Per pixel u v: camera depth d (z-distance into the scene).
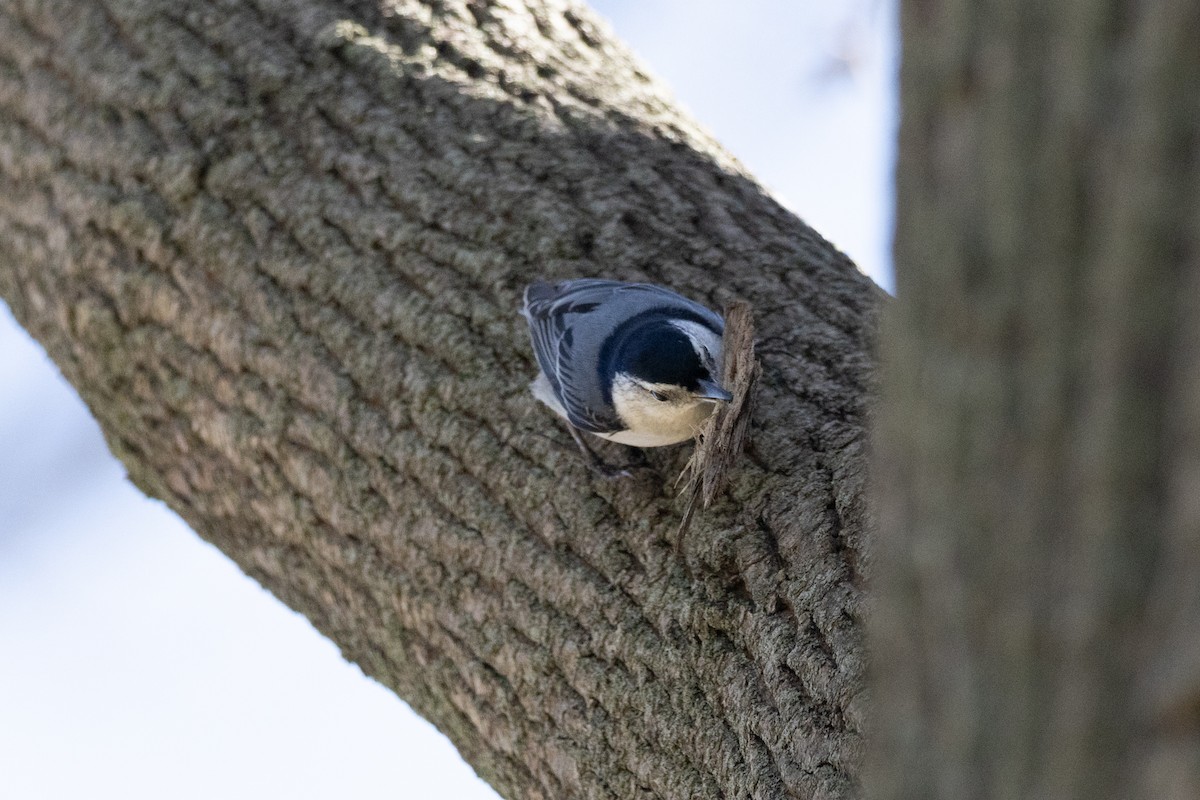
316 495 8.84
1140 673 2.35
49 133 10.16
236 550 9.84
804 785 6.06
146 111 9.84
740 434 7.16
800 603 6.62
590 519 7.78
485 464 8.23
